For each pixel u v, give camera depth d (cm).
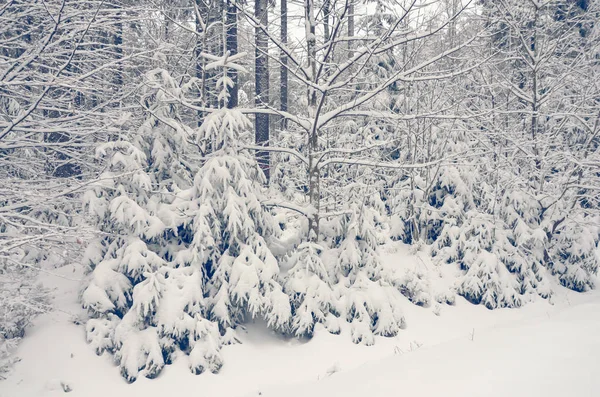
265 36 977
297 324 855
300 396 493
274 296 855
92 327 771
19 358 712
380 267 993
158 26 1174
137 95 998
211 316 833
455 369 423
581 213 1414
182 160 984
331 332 880
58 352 730
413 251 1278
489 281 1114
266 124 1686
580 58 1473
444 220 1287
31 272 890
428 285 1095
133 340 739
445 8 909
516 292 1129
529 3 1471
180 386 707
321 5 962
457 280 1161
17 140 809
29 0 856
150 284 764
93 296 775
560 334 470
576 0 1655
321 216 992
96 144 920
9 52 1002
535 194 1351
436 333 941
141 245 830
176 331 755
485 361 425
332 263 993
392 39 1007
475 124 1416
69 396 658
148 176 874
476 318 1037
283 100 1750
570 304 1149
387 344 871
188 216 886
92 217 854
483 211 1355
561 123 1411
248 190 876
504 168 1405
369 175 1411
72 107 895
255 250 884
